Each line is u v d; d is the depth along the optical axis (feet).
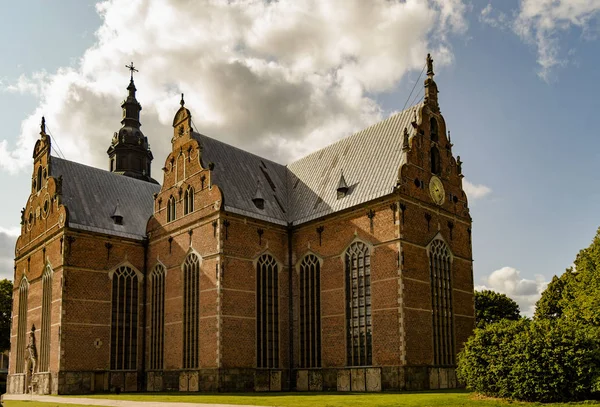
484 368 106.22
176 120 196.75
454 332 162.91
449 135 182.39
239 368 161.68
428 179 167.32
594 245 180.24
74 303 179.42
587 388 95.96
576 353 96.73
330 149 200.54
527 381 98.22
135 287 195.42
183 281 178.91
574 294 193.77
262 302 172.55
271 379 168.35
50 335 182.91
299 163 211.20
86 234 187.21
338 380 158.92
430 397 111.65
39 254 202.18
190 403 113.19
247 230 173.99
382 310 151.23
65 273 179.63
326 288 168.55
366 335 154.30
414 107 177.17
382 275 153.38
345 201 170.91
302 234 180.45
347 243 165.17
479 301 283.79
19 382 203.62
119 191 215.72
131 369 187.73
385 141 177.47
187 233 180.96
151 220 200.03
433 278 160.25
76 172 209.46
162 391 175.01
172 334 179.22
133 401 127.03
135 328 192.13
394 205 154.40
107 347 183.73
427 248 160.04
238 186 184.44
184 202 185.16
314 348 168.55
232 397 130.72
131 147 258.78
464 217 178.91
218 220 168.25
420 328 150.82
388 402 102.89
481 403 97.45
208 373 160.45
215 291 164.04
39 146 215.92
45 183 205.57
